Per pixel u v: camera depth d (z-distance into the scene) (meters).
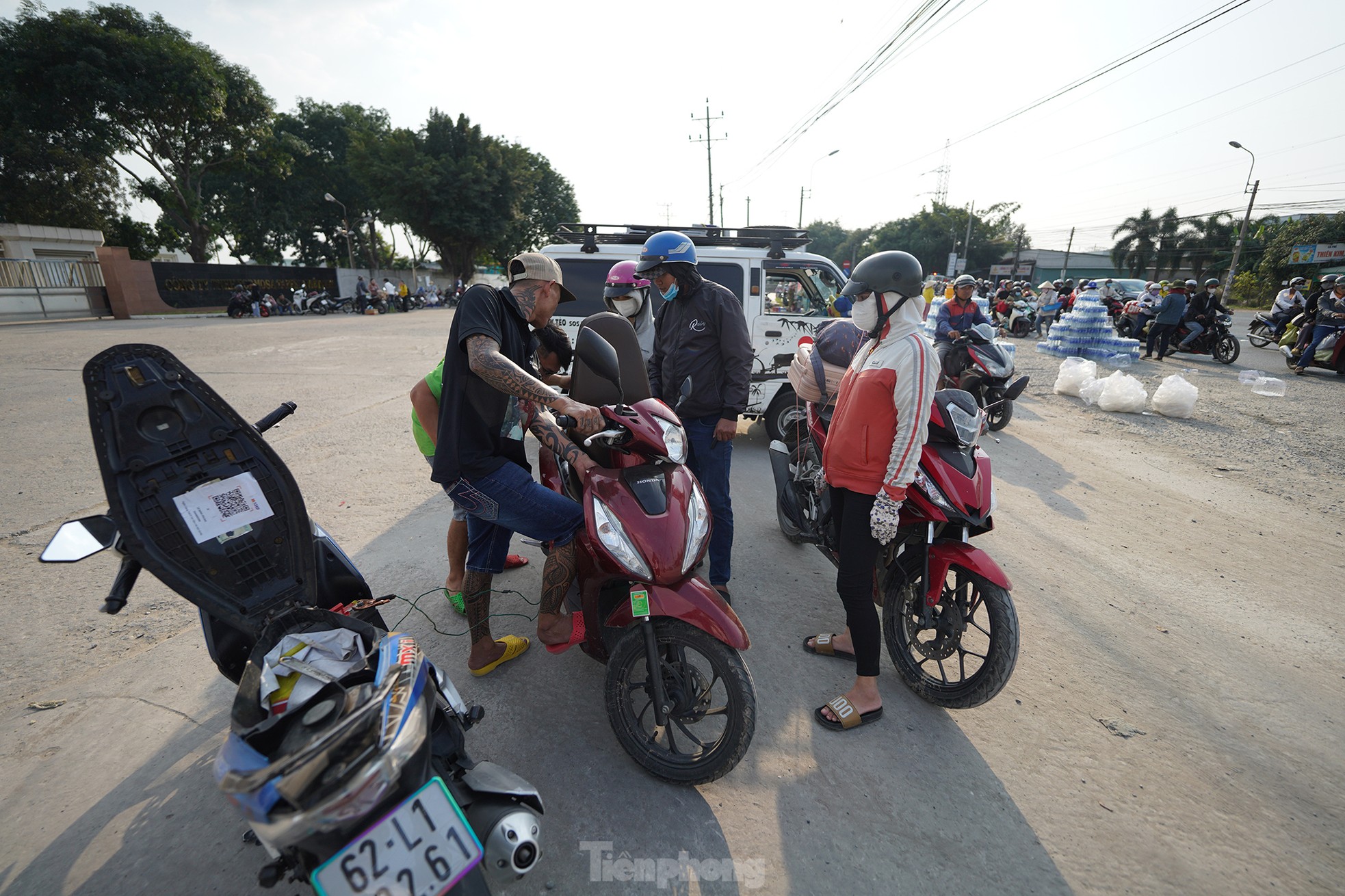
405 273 43.50
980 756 2.56
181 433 1.89
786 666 3.11
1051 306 19.83
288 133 38.03
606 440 2.48
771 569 4.06
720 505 3.48
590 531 2.34
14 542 4.00
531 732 2.60
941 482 2.66
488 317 2.32
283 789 1.26
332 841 1.39
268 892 1.89
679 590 2.22
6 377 9.34
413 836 1.43
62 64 25.28
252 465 2.00
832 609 3.62
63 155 26.47
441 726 1.86
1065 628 3.50
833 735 2.64
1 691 2.69
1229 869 2.09
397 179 36.22
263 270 31.28
